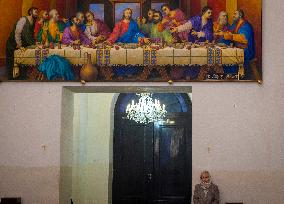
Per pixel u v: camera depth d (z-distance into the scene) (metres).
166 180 11.96
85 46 8.19
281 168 7.83
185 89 8.40
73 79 8.16
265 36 8.02
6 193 8.05
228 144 7.92
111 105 11.76
